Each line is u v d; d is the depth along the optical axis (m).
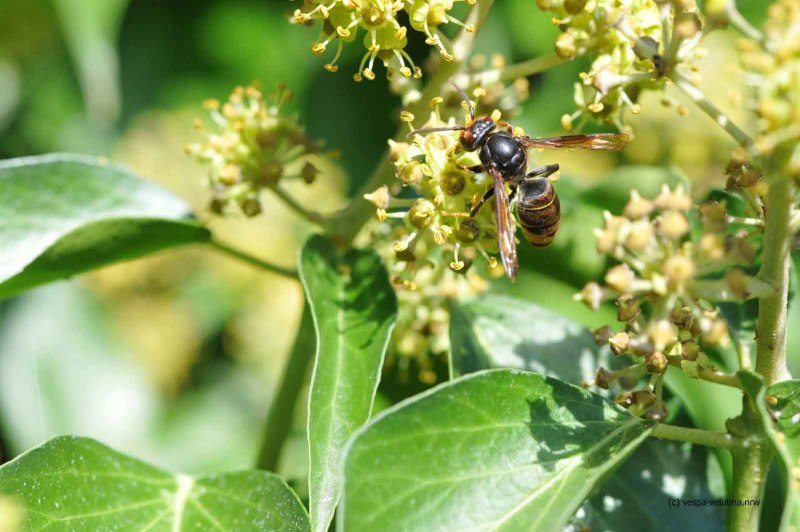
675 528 0.39
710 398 0.45
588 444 0.37
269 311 0.56
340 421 0.38
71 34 0.49
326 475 0.37
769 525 0.40
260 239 0.56
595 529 0.39
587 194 0.44
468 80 0.40
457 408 0.36
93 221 0.40
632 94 0.40
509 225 0.39
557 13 0.39
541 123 0.51
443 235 0.39
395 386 0.44
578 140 0.41
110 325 0.52
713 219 0.36
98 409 0.51
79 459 0.39
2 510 0.37
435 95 0.40
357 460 0.35
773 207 0.36
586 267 0.44
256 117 0.42
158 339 0.55
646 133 0.52
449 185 0.39
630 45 0.38
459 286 0.42
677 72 0.36
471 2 0.39
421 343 0.43
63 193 0.42
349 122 0.53
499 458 0.36
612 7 0.38
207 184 0.42
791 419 0.37
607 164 0.53
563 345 0.42
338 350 0.39
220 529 0.39
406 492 0.36
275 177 0.41
